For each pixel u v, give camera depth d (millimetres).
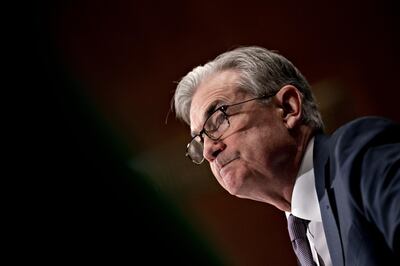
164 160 6527
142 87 6703
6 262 5191
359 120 2100
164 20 6949
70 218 5633
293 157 2457
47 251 5398
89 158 6066
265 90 2607
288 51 7203
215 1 7102
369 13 7273
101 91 6441
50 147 5738
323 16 7305
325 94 7152
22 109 5648
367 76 7184
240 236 6598
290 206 2615
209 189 6555
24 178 5461
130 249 6004
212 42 7020
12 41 5781
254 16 7199
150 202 6316
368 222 1826
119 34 6727
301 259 2611
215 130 2598
